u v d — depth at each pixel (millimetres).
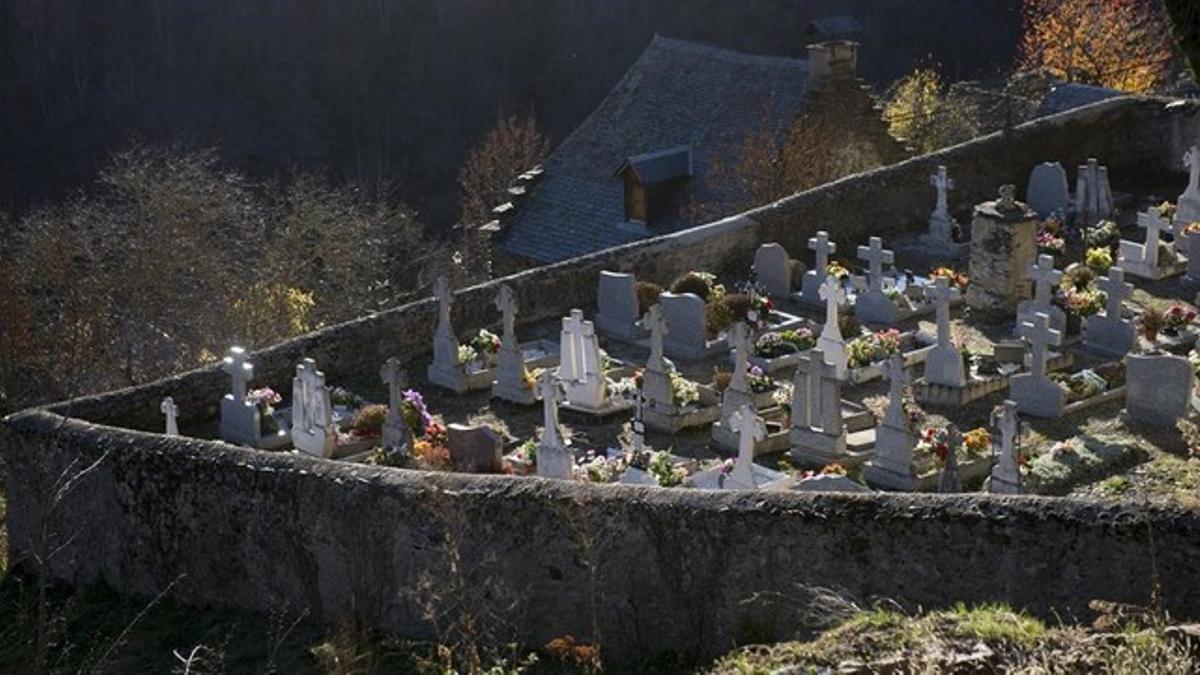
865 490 19344
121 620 19531
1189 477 20891
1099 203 30672
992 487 20641
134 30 72688
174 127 70500
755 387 23281
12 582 20781
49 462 20469
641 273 27734
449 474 18094
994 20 76500
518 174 48812
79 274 38938
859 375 24359
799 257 29469
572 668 16766
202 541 19375
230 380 23734
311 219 43344
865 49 75562
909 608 16047
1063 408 22875
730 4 75875
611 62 74625
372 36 73875
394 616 18094
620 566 17031
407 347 25484
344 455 22734
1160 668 12094
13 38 71688
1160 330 25500
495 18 74875
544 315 26828
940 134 46656
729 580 16672
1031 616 15094
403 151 71688
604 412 23594
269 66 73000
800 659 13648
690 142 38750
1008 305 26531
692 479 21172
